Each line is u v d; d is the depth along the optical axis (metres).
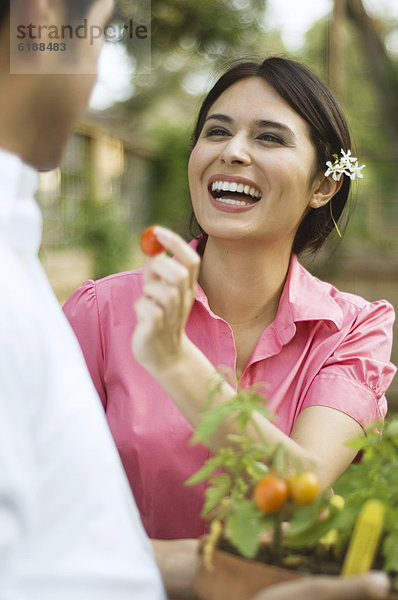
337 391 1.54
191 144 1.80
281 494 0.88
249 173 1.54
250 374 1.63
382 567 0.92
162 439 1.55
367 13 8.27
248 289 1.64
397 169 7.15
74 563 0.76
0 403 0.72
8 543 0.71
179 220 10.06
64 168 8.09
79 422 0.80
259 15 10.02
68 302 1.73
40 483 0.76
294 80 1.58
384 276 7.00
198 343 1.63
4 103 0.81
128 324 1.65
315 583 0.76
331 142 1.63
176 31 9.75
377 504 0.84
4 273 0.76
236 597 0.88
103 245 8.53
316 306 1.64
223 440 1.19
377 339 1.69
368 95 11.77
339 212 1.80
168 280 1.03
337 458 1.47
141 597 0.82
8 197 0.79
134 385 1.59
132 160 10.21
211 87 1.73
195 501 1.55
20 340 0.74
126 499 0.88
